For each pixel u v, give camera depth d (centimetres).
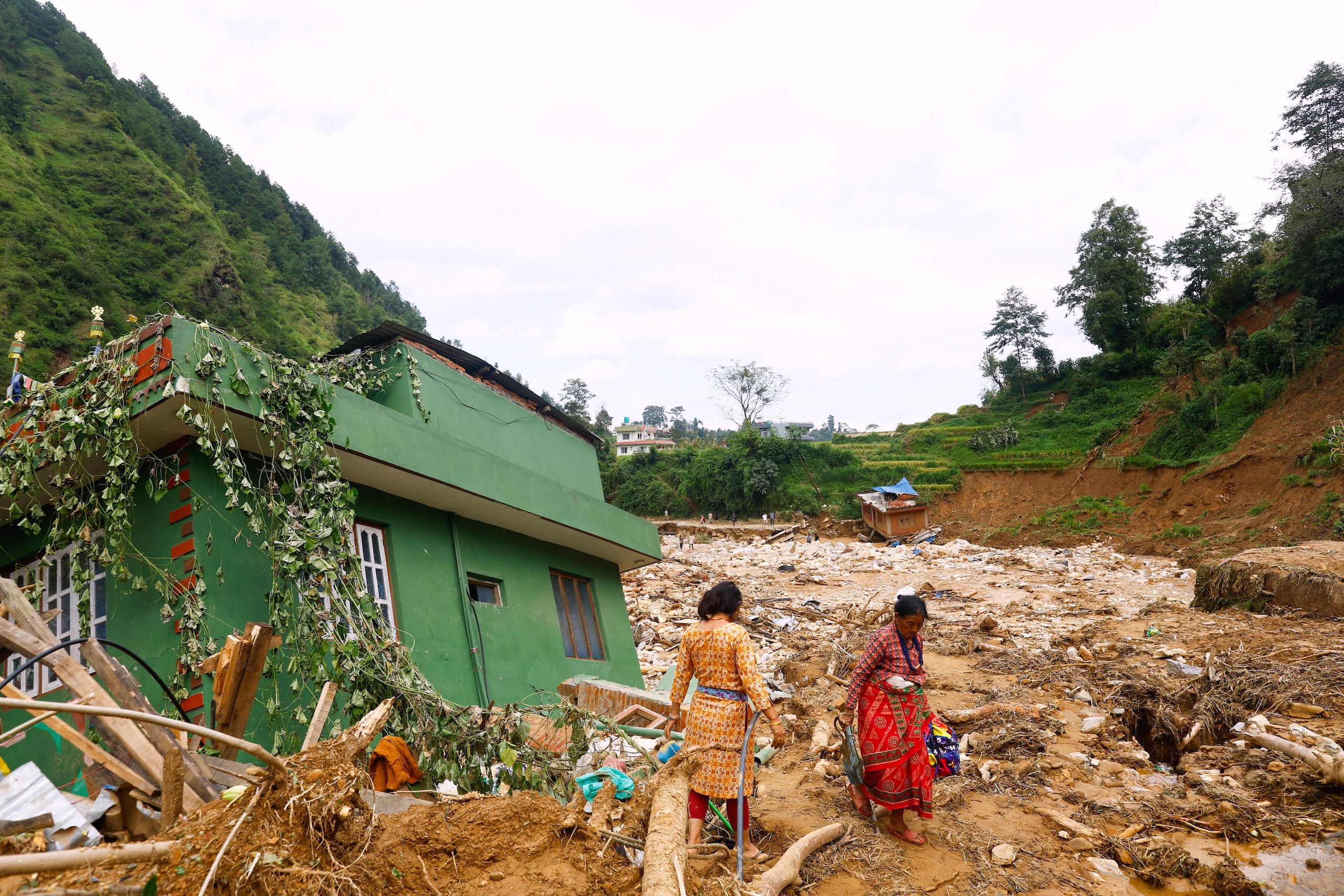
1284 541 3247
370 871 337
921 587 2538
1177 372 5444
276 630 627
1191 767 673
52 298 6078
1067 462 5262
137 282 6962
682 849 376
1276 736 701
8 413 723
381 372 977
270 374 671
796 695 1037
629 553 1283
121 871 272
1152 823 564
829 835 521
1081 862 509
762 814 589
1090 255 6706
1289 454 3794
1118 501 4641
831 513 5462
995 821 575
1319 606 1283
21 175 7162
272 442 669
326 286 10738
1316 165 4706
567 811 401
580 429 1395
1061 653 1181
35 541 780
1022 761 705
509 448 1139
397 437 806
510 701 930
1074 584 2622
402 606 838
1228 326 5759
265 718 643
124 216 7638
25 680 718
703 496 6250
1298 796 588
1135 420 5325
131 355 631
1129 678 963
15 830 292
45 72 9481
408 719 621
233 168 11681
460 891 347
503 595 1022
